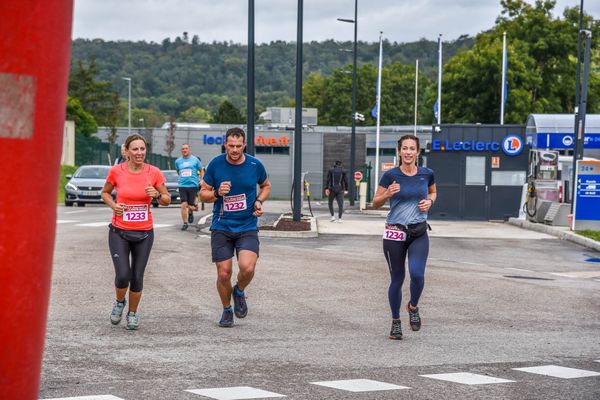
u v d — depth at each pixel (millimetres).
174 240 40469
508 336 18734
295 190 53250
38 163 4070
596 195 53344
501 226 63188
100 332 17859
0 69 3965
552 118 94875
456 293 26203
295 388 12750
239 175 18750
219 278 18812
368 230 52594
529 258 40406
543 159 64500
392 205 18156
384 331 19031
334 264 33156
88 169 75250
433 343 17547
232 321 19094
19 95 4000
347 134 172250
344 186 60062
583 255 42375
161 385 12742
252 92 51375
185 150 47469
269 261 33375
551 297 25984
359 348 16703
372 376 13922
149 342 16781
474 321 20891
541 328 20062
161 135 184875
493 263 37656
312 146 172625
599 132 96938
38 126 4059
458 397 12383
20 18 3979
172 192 79688
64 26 4129
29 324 4113
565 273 34625
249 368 14328
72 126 125438
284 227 49188
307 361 15172
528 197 62469
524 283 29531
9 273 4023
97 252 33938
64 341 16672
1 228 3994
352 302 23547
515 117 147500
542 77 154125
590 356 16500
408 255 18266
